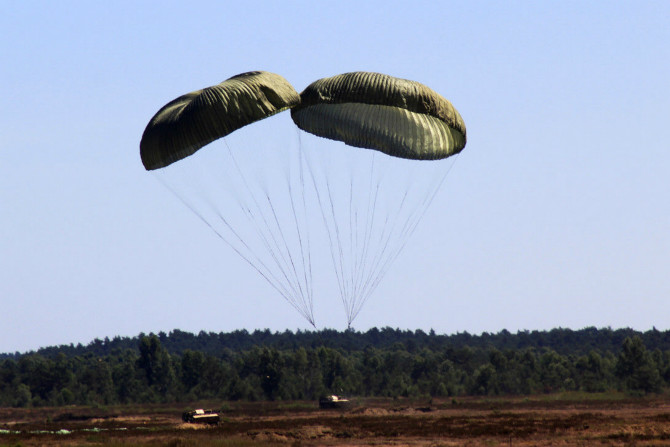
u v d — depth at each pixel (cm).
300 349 16762
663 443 4681
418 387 16788
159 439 5200
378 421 7706
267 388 15900
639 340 15675
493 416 8412
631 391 14412
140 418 10338
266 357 16175
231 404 14312
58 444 5131
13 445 4897
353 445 5075
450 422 7344
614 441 4909
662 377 15812
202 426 7312
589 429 5944
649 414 8100
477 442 5084
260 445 4631
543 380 16200
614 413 8525
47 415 12094
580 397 13750
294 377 16288
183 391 16762
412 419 8056
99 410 13725
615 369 16012
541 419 7512
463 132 3603
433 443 5112
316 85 3369
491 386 16100
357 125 3662
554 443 4891
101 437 5878
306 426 6906
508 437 5469
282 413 10344
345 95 3281
